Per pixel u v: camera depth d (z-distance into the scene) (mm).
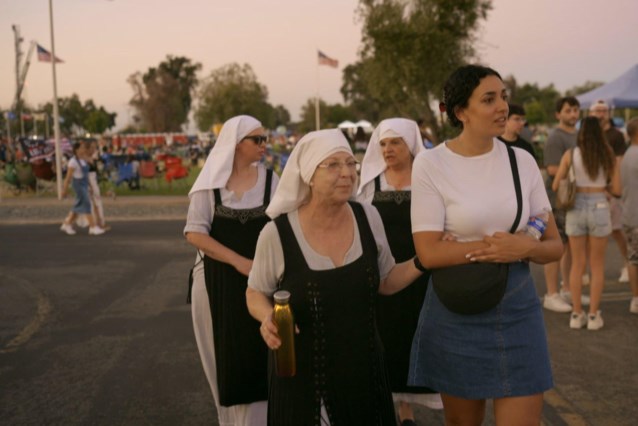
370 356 2309
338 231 2359
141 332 5605
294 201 2354
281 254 2334
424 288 3432
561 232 6082
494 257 2328
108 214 14188
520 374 2414
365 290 2314
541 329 2486
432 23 21625
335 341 2275
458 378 2475
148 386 4375
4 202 16250
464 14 21844
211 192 3230
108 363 4828
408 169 3668
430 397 3508
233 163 3324
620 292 6574
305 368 2273
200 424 3783
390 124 3607
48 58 19203
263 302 2373
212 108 53031
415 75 21750
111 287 7328
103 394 4242
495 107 2344
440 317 2518
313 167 2230
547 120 68250
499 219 2398
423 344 2598
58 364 4820
